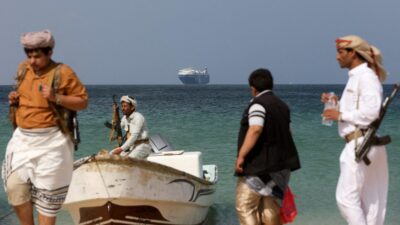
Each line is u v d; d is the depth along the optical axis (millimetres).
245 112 7418
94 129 32656
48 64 6117
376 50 6738
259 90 7434
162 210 10070
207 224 12125
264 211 7379
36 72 6074
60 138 6090
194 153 12211
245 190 7305
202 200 11141
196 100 88125
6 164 6223
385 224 11750
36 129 6031
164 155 12109
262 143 7234
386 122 39688
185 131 32750
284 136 7332
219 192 15508
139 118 12086
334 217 12547
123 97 12141
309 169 19266
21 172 6098
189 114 48125
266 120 7215
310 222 12102
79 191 9555
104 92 158125
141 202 9703
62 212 12922
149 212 9922
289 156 7363
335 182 16828
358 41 6695
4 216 12078
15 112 6242
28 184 6168
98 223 9828
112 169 9344
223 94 135250
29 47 5926
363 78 6551
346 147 6695
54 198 6129
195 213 11047
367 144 6477
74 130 6188
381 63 6816
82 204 9734
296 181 17031
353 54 6723
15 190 6145
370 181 6684
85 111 49875
